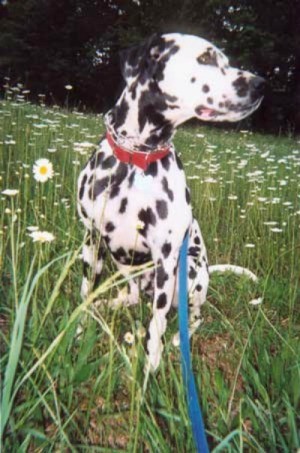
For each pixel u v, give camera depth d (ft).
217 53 3.22
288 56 26.03
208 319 3.82
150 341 3.01
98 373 2.81
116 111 3.26
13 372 1.84
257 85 3.15
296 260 4.61
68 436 2.36
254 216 5.58
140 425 2.27
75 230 4.20
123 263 3.49
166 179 3.19
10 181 5.35
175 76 3.09
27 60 24.48
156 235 3.17
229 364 3.14
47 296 3.09
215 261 4.88
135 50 3.21
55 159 6.43
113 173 3.17
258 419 2.54
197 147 9.54
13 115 8.55
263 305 3.95
